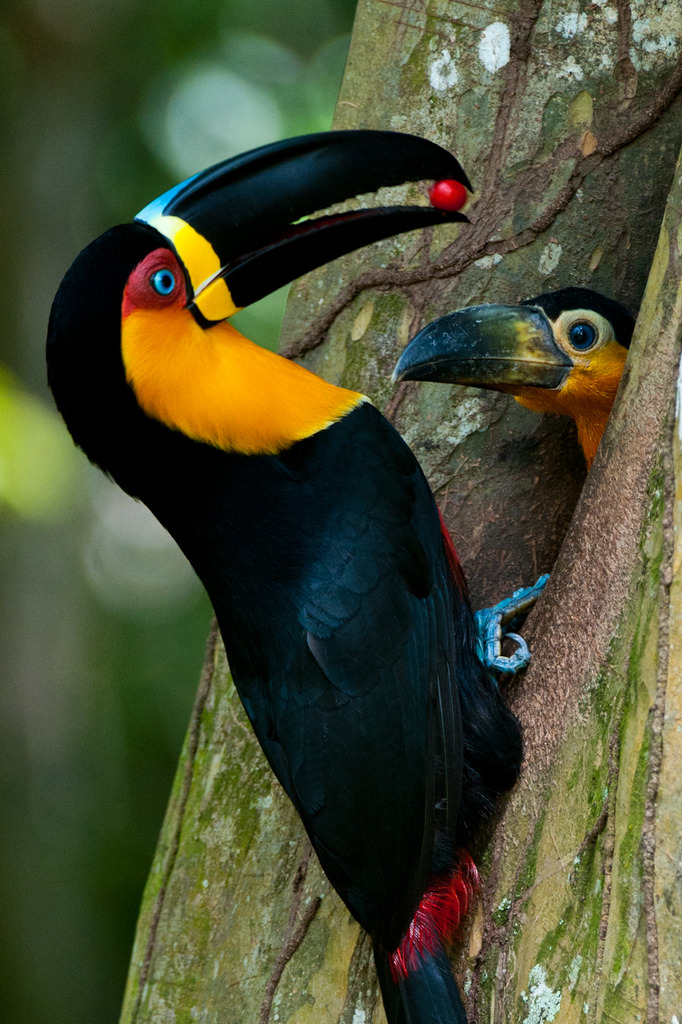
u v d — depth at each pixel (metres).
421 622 6.32
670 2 7.36
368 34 7.68
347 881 5.98
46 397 16.47
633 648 5.57
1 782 16.27
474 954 6.07
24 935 15.62
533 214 7.43
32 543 16.61
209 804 7.39
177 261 6.25
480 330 7.27
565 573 6.21
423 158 6.57
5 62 16.30
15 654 16.50
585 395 7.36
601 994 5.25
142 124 15.92
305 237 6.65
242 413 6.30
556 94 7.40
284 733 6.20
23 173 16.36
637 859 5.23
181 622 17.41
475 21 7.44
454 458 7.48
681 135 7.41
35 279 16.44
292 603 6.28
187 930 7.29
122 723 16.56
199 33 15.62
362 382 7.51
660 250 6.05
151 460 6.31
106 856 15.92
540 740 6.12
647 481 5.82
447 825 6.12
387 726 6.04
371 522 6.41
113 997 15.36
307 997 6.79
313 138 6.62
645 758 5.30
